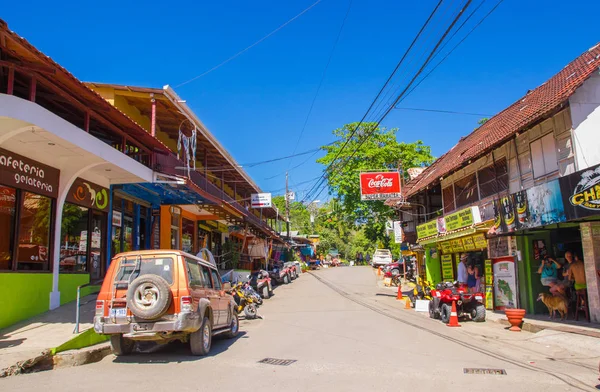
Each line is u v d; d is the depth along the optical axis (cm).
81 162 1248
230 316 1141
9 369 738
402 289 2748
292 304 2003
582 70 1412
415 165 3456
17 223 1122
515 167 1554
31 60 912
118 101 1598
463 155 1894
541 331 1178
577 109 1252
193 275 934
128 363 845
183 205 2244
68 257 1372
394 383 686
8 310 1062
